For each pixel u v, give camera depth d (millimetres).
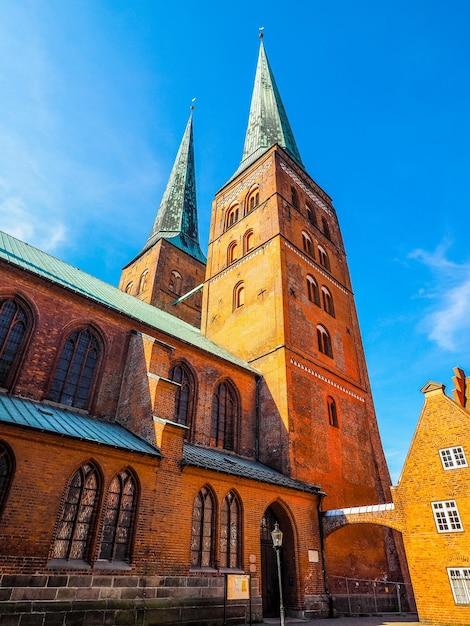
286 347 28844
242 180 43406
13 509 12047
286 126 53312
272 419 26766
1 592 11078
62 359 20062
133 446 15938
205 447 23906
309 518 22297
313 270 37000
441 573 17953
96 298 22844
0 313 18594
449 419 20281
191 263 54250
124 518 14625
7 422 12773
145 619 13484
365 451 31172
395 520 20281
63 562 12633
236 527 18469
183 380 24922
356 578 23859
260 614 17344
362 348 38344
